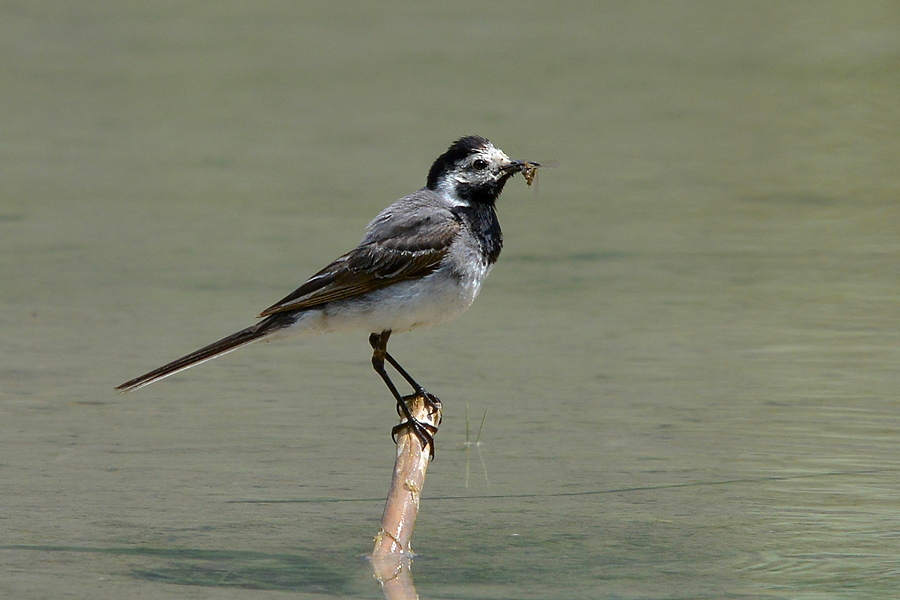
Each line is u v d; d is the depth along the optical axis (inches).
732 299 695.7
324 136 1117.1
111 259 772.0
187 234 828.0
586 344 619.8
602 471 453.4
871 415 509.0
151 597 346.3
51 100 1253.7
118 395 538.6
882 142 1082.1
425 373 577.0
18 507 416.2
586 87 1285.7
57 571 363.9
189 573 363.9
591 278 743.7
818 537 390.6
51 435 489.4
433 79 1325.0
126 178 984.9
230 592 349.7
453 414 520.1
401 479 378.0
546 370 577.9
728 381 556.7
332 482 442.6
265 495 429.7
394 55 1444.4
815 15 1558.8
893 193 938.7
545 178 991.6
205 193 938.7
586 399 536.4
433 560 375.2
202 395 544.1
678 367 579.5
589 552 380.5
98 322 648.4
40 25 1615.4
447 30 1584.6
